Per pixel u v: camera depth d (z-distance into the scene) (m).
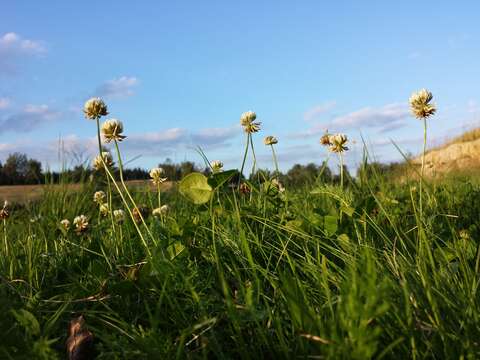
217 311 0.28
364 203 0.43
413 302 0.23
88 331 0.26
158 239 0.36
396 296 0.24
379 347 0.21
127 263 0.38
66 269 0.38
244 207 0.46
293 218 0.45
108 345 0.24
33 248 0.43
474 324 0.22
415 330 0.21
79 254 0.42
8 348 0.22
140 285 0.31
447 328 0.22
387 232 0.41
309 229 0.41
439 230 0.42
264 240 0.40
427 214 0.50
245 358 0.22
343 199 0.46
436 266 0.31
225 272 0.34
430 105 0.37
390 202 0.48
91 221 0.69
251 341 0.24
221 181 0.34
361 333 0.17
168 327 0.28
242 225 0.41
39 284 0.36
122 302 0.31
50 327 0.26
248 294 0.24
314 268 0.30
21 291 0.34
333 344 0.18
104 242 0.44
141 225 0.47
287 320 0.26
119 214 0.51
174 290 0.30
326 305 0.23
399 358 0.20
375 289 0.18
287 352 0.21
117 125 0.37
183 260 0.35
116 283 0.31
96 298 0.31
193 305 0.28
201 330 0.25
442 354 0.21
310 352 0.21
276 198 0.50
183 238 0.38
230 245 0.37
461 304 0.23
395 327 0.21
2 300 0.26
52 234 0.49
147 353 0.22
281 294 0.26
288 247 0.39
